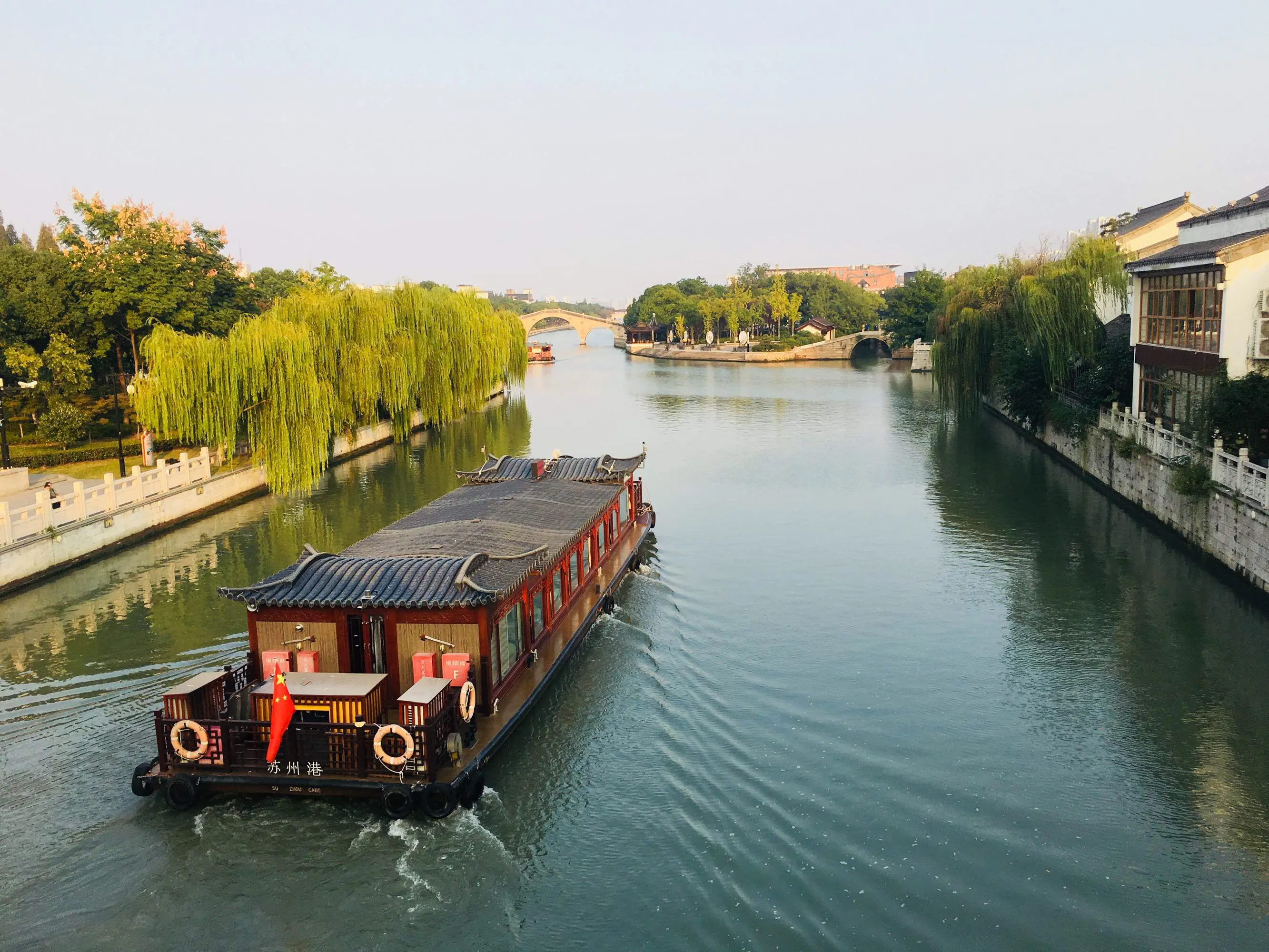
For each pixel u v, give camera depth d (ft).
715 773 58.95
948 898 46.37
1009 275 209.26
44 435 164.45
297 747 53.21
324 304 159.22
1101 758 60.80
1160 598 90.84
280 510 140.15
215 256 197.88
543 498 94.22
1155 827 52.75
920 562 105.70
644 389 333.21
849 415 242.58
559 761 60.39
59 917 46.60
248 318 164.45
